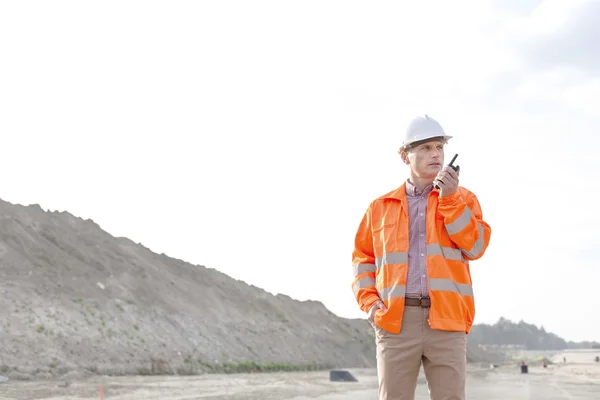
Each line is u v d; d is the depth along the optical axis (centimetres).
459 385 352
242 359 4441
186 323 4512
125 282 4662
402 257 362
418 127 368
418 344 354
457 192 350
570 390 2367
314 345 6088
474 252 355
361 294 383
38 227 4938
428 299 354
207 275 6506
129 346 3412
